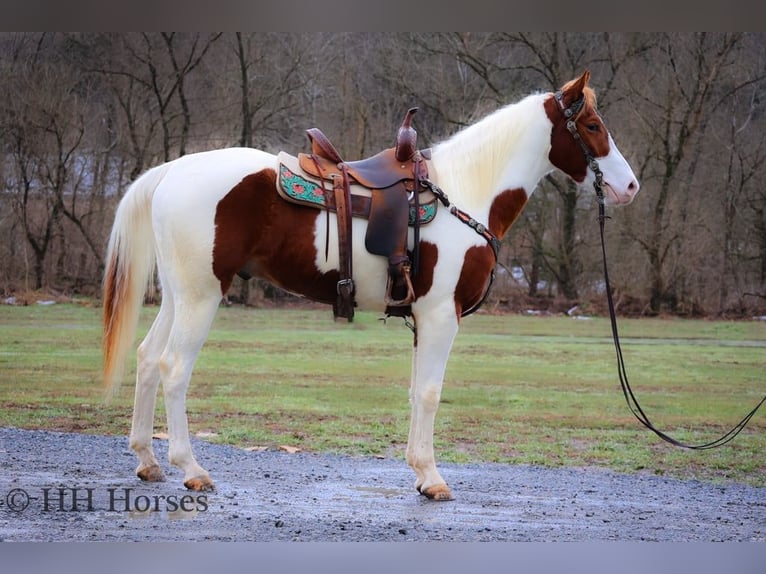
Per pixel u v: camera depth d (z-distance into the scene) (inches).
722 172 817.5
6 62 759.1
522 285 838.5
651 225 799.1
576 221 814.5
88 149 794.2
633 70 814.5
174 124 823.7
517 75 868.0
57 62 776.9
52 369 399.9
